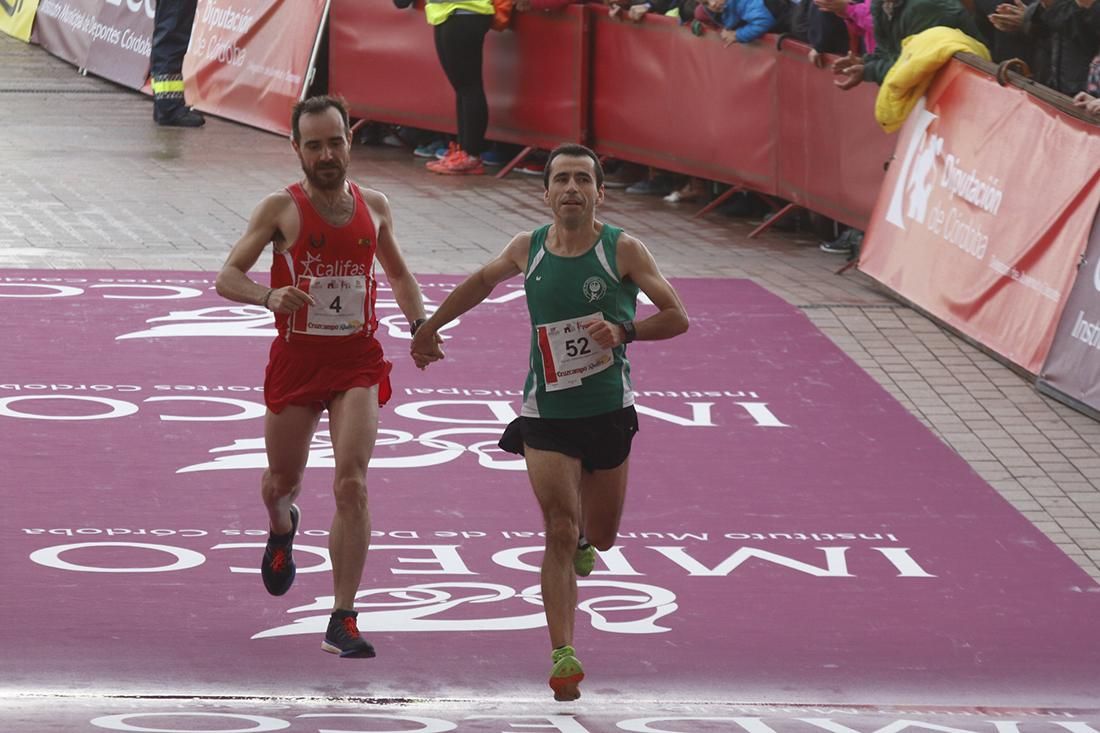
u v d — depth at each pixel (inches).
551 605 695.7
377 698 693.3
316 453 1011.9
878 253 1414.9
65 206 1617.9
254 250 724.7
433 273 1419.8
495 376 1174.3
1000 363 1243.8
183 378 1139.9
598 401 718.5
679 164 1733.5
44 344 1191.6
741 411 1120.8
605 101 1817.2
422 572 846.5
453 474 986.1
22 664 712.4
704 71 1680.6
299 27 2034.9
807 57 1533.0
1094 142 1164.5
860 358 1247.5
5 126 2027.6
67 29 2509.8
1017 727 680.4
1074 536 941.2
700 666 749.3
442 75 1939.0
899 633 797.9
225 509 918.4
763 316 1334.9
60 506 909.2
